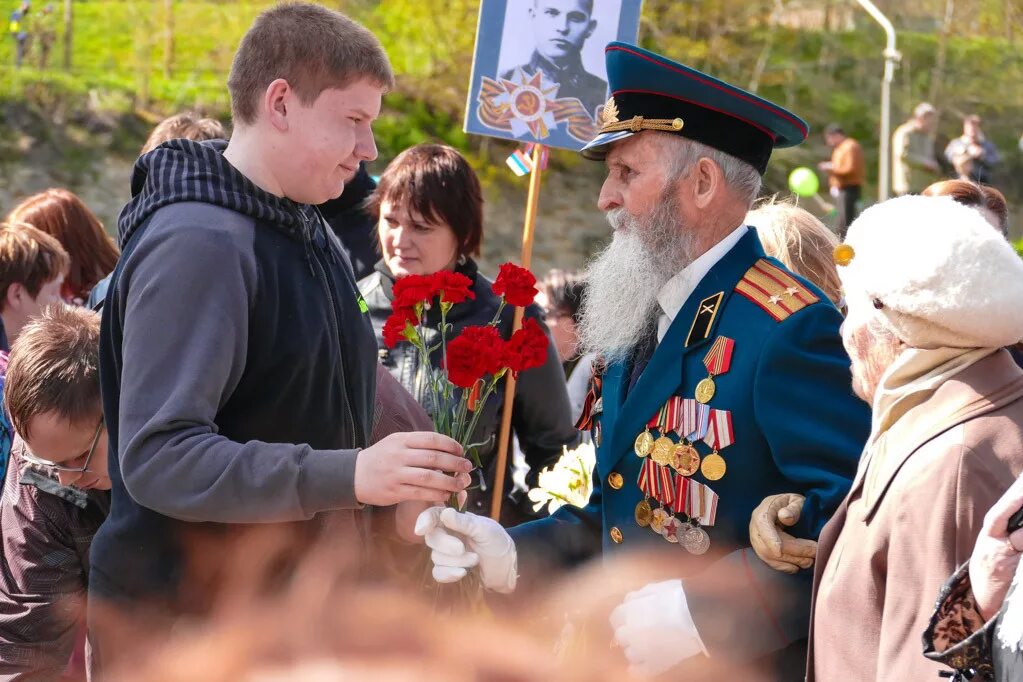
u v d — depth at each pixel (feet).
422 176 11.81
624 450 8.14
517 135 11.63
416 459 6.50
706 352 7.88
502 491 11.82
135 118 50.60
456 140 57.11
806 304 7.69
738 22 68.80
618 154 8.29
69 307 9.15
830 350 7.59
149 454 6.50
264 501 6.44
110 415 7.25
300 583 4.21
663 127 8.04
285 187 7.33
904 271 6.23
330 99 7.22
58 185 47.11
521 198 55.31
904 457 6.18
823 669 6.46
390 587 4.00
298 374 7.13
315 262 7.41
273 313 7.04
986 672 5.36
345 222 13.55
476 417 7.91
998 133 70.08
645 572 7.95
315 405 7.27
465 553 7.39
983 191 11.80
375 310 12.30
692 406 7.82
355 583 4.62
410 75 57.98
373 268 13.30
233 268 6.83
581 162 57.41
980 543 5.50
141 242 6.91
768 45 69.10
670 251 8.12
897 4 74.84
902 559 6.03
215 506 6.45
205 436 6.52
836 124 67.97
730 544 7.69
